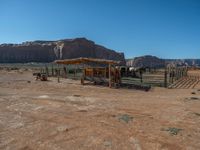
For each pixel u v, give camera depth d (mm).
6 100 14070
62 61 30172
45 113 10789
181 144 7258
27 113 10766
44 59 194750
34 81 29922
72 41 196750
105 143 7242
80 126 8828
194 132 8352
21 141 7402
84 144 7184
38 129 8469
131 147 6988
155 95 18688
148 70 60031
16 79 33562
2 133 8078
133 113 11016
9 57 188250
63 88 22828
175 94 19797
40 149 6852
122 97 16906
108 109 11859
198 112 11414
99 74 28875
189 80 35406
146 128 8711
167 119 10000
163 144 7230
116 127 8766
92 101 14273
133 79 33844
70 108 11969
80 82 30000
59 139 7562
